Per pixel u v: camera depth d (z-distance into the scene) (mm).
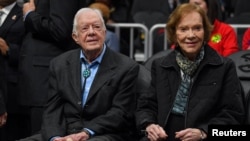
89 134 8727
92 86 8992
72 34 9359
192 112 8516
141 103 8898
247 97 8953
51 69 9273
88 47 8914
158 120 8672
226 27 11375
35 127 10125
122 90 8984
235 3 16844
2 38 10953
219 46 11297
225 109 8602
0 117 10133
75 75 9094
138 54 14242
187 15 8539
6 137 11094
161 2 16422
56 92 9164
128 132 9109
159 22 15734
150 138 8445
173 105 8633
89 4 14500
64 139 8602
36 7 10203
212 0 11266
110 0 15656
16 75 10906
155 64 8914
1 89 10883
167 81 8734
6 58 10922
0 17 11047
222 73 8570
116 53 9250
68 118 9094
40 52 10094
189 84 8625
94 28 8922
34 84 10047
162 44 13578
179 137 8266
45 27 9930
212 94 8523
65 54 9328
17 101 10734
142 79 9359
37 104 10031
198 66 8609
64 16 9922
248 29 11695
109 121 8805
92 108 8945
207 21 8648
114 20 15766
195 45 8523
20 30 10953
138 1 16438
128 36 14000
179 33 8586
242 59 9438
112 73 9016
